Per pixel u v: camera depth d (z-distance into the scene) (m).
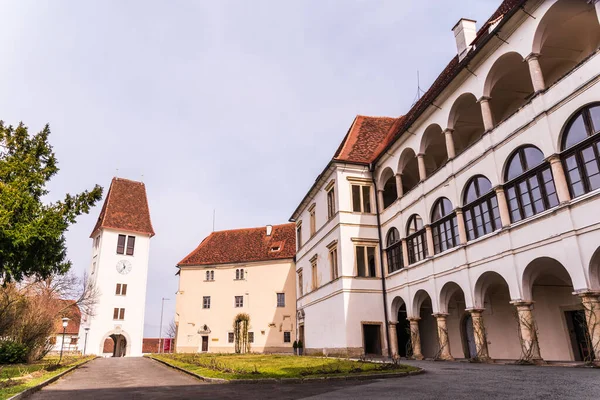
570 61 19.34
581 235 14.20
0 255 19.58
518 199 17.23
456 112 22.56
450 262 21.39
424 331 29.39
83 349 52.69
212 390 11.70
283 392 10.70
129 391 12.38
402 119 33.34
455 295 26.09
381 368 15.34
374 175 30.98
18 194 19.94
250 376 14.10
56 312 33.38
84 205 22.95
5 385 12.94
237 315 47.75
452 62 27.55
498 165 18.31
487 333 23.73
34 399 10.95
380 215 29.97
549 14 16.28
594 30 17.56
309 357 26.20
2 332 26.44
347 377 13.17
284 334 48.59
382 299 28.42
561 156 15.20
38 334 27.81
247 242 56.38
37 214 21.11
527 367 14.73
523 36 17.28
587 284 13.81
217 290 52.94
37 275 23.66
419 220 25.06
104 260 56.69
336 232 29.97
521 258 16.75
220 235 59.31
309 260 36.53
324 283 31.94
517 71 20.19
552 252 15.27
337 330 28.48
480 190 19.75
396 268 27.56
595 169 14.05
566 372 12.01
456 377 12.32
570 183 14.87
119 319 55.47
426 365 17.94
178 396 10.69
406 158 28.09
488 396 8.26
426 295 25.22
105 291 55.47
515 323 22.27
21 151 22.69
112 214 59.62
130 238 59.78
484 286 19.67
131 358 39.03
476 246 19.50
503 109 23.45
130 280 57.75
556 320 20.41
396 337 27.06
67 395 11.72
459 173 21.11
